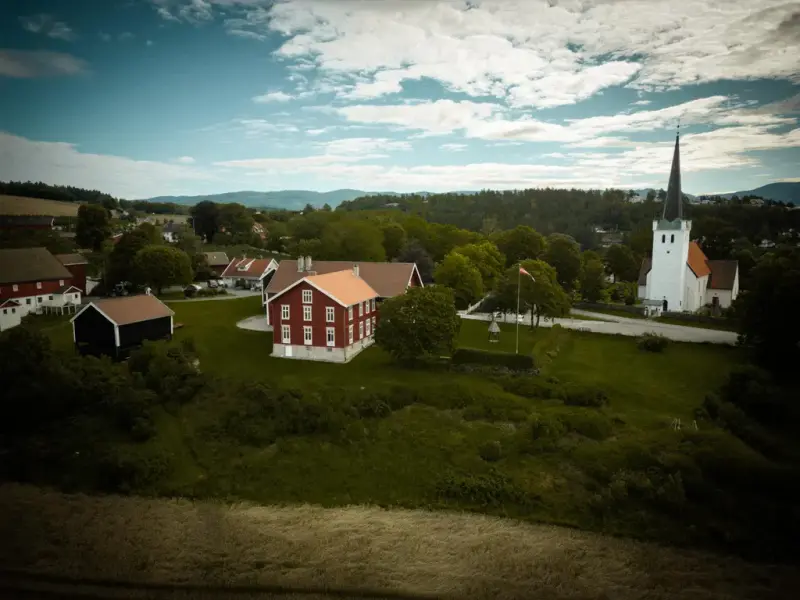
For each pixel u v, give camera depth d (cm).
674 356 6041
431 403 4716
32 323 7500
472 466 3897
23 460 4106
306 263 7344
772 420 4312
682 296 8656
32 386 4512
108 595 2878
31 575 3011
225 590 2912
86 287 10200
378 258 10188
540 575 3005
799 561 3059
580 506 3516
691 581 2947
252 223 19400
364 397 4650
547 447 3997
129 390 4616
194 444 4278
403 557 3155
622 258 11869
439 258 11762
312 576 3006
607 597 2847
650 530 3322
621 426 4241
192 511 3606
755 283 5641
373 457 4059
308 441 4272
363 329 6388
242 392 4841
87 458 4112
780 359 5434
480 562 3109
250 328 7338
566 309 7400
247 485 3847
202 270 12306
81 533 3384
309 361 5838
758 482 3497
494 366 5325
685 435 3988
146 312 6038
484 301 8450
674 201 8481
